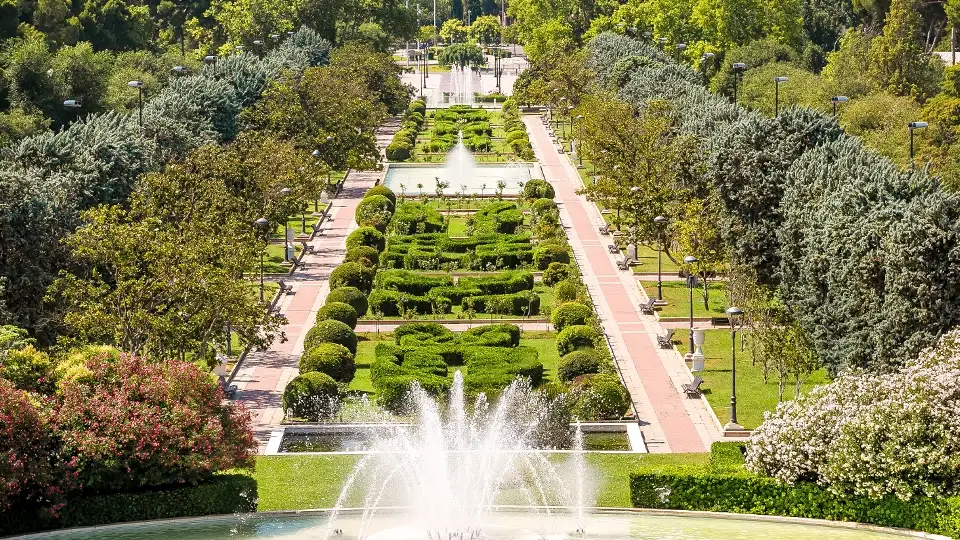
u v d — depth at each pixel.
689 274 133.25
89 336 101.50
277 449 97.25
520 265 152.38
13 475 76.50
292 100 194.12
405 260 152.12
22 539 77.12
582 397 102.94
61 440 79.56
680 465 87.75
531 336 127.31
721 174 132.00
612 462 93.75
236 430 84.75
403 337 121.56
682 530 78.88
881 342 100.38
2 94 185.25
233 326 106.19
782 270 119.69
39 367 85.19
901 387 80.62
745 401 107.88
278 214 145.75
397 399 105.75
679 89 197.25
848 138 135.75
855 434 79.12
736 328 124.69
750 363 117.31
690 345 121.06
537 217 170.12
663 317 132.38
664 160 148.62
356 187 199.00
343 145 192.75
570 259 152.75
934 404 78.25
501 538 78.44
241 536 78.06
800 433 81.06
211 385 83.94
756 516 81.50
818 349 107.38
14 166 125.44
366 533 79.31
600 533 78.75
